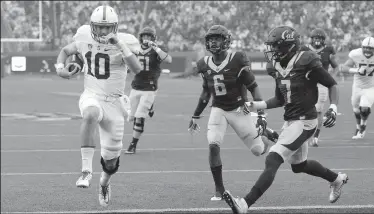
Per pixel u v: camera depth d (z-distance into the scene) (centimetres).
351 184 2136
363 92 3209
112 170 1880
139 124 3175
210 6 10125
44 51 10106
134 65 1817
